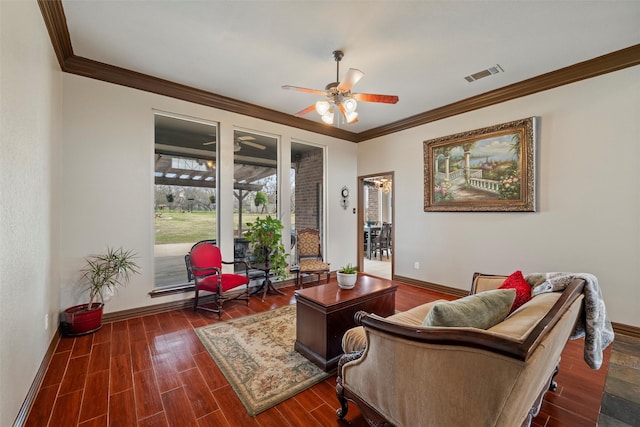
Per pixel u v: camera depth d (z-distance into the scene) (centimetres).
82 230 299
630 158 280
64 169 289
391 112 450
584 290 163
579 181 311
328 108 281
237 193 437
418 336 113
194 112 377
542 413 176
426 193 455
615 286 289
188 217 395
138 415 174
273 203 473
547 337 105
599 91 296
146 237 338
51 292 247
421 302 391
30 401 179
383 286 280
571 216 317
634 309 279
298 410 181
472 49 276
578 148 311
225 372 220
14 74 156
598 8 219
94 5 218
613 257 291
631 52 273
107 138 314
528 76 331
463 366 103
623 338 276
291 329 300
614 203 290
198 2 215
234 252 430
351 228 580
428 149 451
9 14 149
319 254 496
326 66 310
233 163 413
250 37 260
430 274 455
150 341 270
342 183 561
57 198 272
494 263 381
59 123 278
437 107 428
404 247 493
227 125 406
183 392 196
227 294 411
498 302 143
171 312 348
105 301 307
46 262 228
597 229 300
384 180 929
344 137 559
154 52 284
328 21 237
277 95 389
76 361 233
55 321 261
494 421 96
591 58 292
